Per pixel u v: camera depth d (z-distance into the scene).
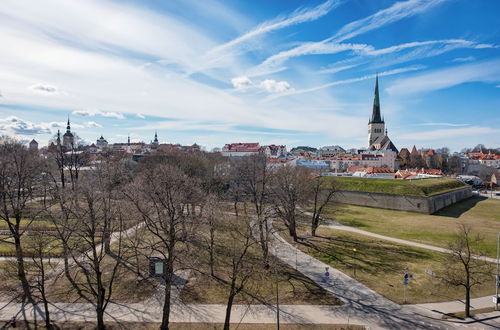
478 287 33.38
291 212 49.06
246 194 61.72
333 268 38.09
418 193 74.94
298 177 51.97
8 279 32.47
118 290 31.36
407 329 25.52
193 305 28.83
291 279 34.75
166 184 32.25
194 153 98.56
